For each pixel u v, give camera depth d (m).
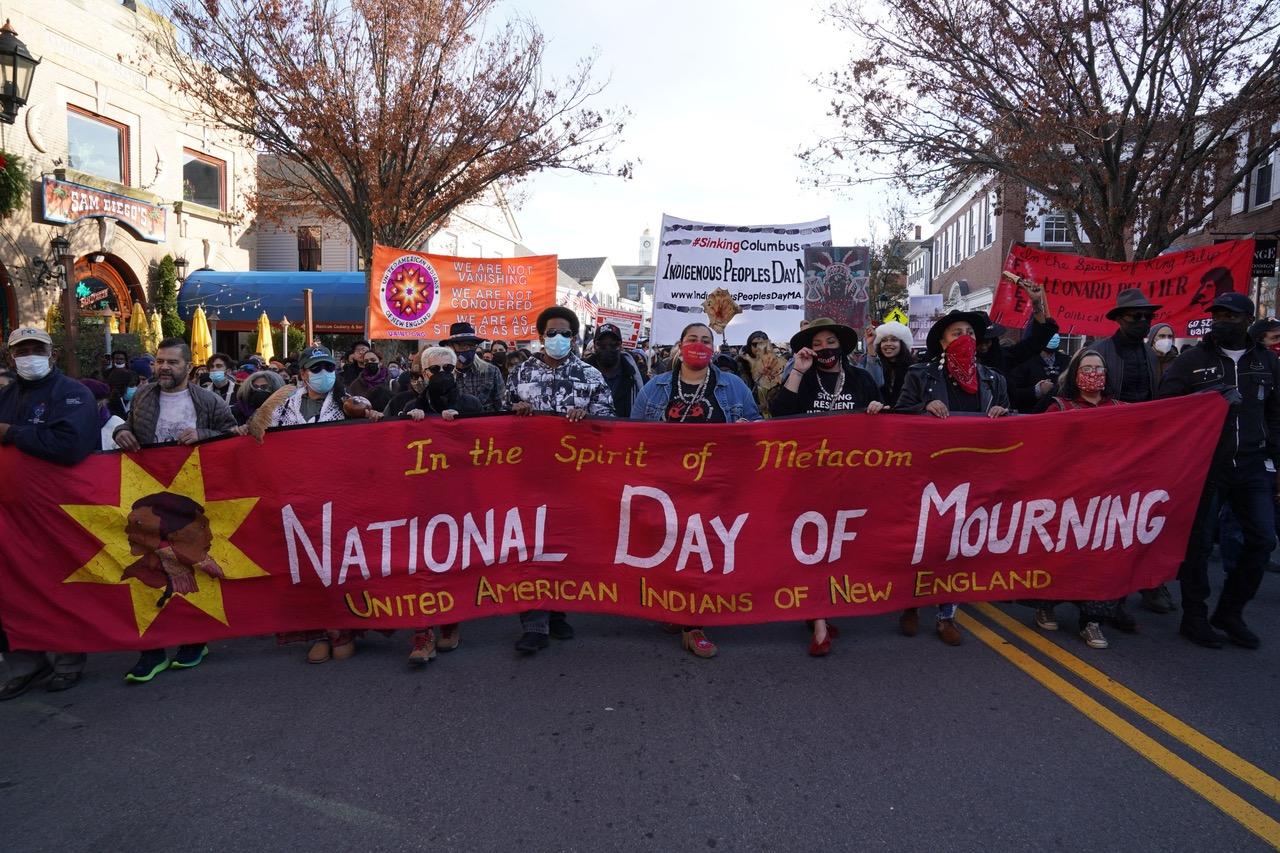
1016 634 4.88
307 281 21.16
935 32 13.01
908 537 4.63
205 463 4.39
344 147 14.06
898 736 3.51
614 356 7.07
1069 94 12.81
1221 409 4.66
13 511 4.14
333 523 4.45
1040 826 2.84
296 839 2.79
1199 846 2.73
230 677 4.25
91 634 4.19
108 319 17.75
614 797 3.04
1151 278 8.80
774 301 8.46
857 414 4.59
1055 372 8.63
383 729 3.60
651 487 4.58
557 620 4.86
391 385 9.77
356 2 13.62
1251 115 12.27
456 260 10.18
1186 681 4.12
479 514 4.57
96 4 18.14
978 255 32.41
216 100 13.87
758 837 2.79
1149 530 4.73
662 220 8.41
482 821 2.89
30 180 16.31
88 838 2.80
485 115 14.67
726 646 4.67
